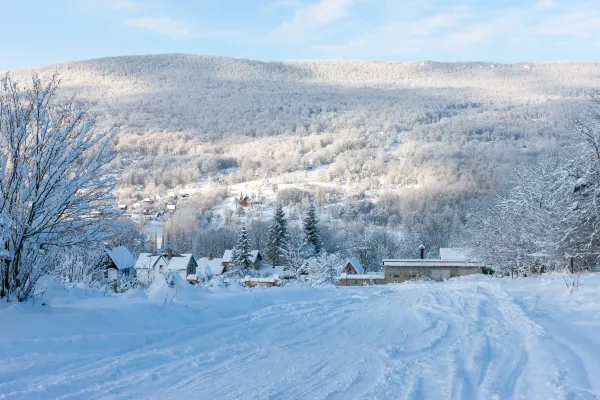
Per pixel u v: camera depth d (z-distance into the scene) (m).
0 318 6.90
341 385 5.43
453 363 6.30
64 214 8.12
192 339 7.57
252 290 14.77
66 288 10.33
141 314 8.30
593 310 10.63
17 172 7.54
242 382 5.50
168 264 50.00
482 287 18.36
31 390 4.81
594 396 4.88
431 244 82.56
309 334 8.44
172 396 4.96
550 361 6.25
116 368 5.77
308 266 42.41
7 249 7.62
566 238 22.16
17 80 7.97
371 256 75.38
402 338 8.17
